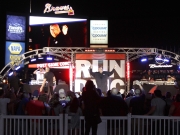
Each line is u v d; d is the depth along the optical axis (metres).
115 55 24.86
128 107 13.64
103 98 12.37
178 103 12.08
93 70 24.84
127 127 11.40
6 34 35.88
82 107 12.15
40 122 11.79
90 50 24.89
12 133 12.08
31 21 37.62
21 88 23.14
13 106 13.74
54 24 38.19
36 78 26.81
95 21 34.66
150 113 12.32
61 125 11.50
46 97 13.44
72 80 24.86
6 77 26.66
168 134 11.27
